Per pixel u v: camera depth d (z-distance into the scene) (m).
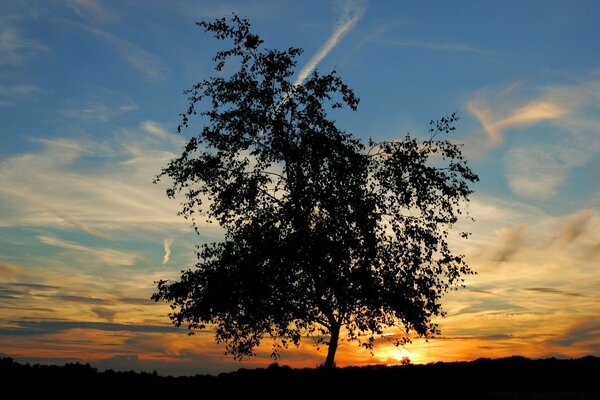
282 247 25.02
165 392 32.75
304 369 37.25
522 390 31.66
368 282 24.98
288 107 25.86
